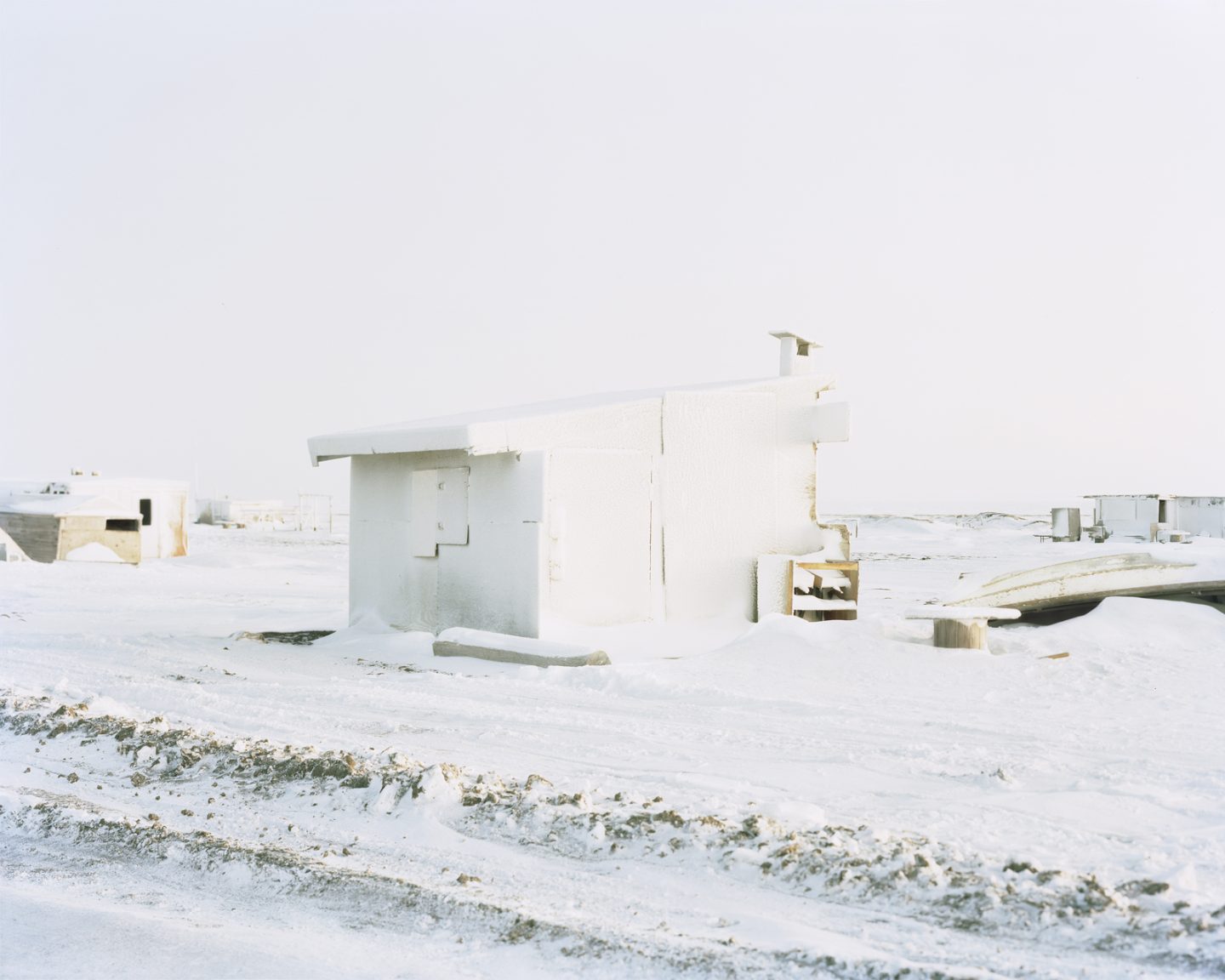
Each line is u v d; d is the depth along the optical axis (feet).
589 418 47.21
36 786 25.14
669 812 20.68
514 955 15.48
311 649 48.91
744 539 50.90
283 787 24.35
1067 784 23.50
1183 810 21.35
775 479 51.85
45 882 18.99
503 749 27.61
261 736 29.32
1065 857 18.47
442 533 50.16
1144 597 50.19
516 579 46.21
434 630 50.70
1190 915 15.46
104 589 83.51
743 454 51.06
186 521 125.59
